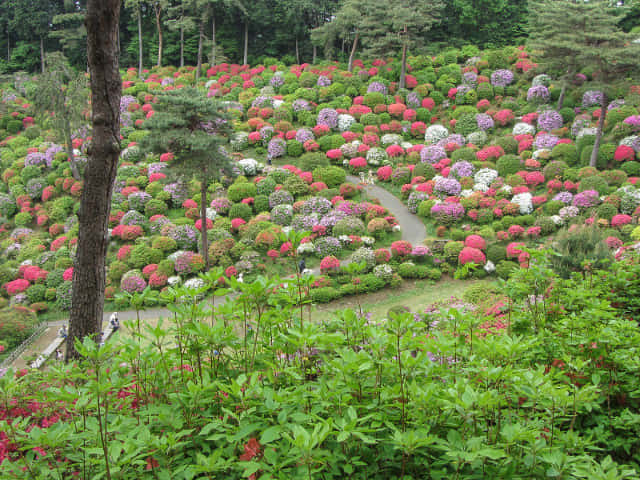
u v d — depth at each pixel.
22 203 27.88
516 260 18.44
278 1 44.97
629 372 3.26
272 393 2.15
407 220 23.31
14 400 3.22
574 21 23.88
